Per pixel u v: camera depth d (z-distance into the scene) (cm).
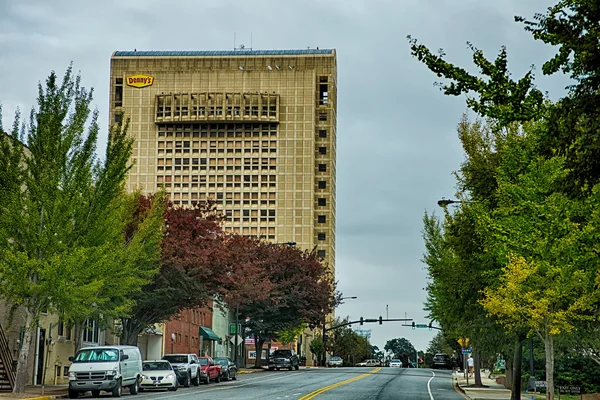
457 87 1543
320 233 16500
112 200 3769
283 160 16412
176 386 4197
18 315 4144
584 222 2244
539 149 1436
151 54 16738
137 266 4094
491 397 3972
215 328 9262
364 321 11794
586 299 2486
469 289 3497
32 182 3362
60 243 3350
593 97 1330
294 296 7875
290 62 16588
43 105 3431
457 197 3559
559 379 4569
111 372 3453
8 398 3083
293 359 8681
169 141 16512
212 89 16512
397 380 6034
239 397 3519
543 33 1478
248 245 6819
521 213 2583
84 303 3522
